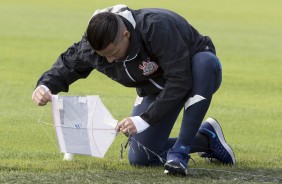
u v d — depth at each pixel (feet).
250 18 231.30
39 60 125.29
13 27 173.47
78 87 100.32
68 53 54.03
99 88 100.32
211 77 51.37
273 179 52.39
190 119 51.52
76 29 176.76
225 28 198.70
